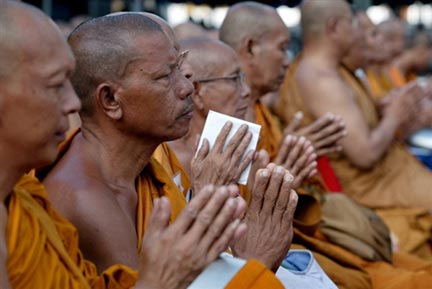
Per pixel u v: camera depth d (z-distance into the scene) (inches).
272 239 149.6
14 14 112.1
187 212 116.0
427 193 305.6
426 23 839.7
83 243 135.7
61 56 114.9
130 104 143.2
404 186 305.6
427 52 551.2
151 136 145.7
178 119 146.6
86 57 143.2
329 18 288.4
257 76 250.1
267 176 147.7
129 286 128.7
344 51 292.4
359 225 245.1
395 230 293.7
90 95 143.7
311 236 219.0
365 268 240.5
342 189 295.9
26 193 120.0
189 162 197.6
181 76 147.9
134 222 146.6
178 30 319.9
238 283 118.6
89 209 136.7
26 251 111.9
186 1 712.4
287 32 253.8
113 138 145.3
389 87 490.6
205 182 159.8
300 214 215.5
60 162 144.2
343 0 292.2
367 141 287.7
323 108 286.8
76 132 149.3
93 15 661.3
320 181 260.1
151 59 143.0
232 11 252.5
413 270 261.6
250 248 149.1
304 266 179.0
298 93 292.7
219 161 159.2
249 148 160.6
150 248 116.2
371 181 298.7
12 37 110.6
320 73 288.7
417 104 300.5
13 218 111.8
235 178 159.9
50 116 113.5
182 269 115.4
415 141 460.1
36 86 112.0
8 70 110.3
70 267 118.3
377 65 484.1
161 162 171.0
